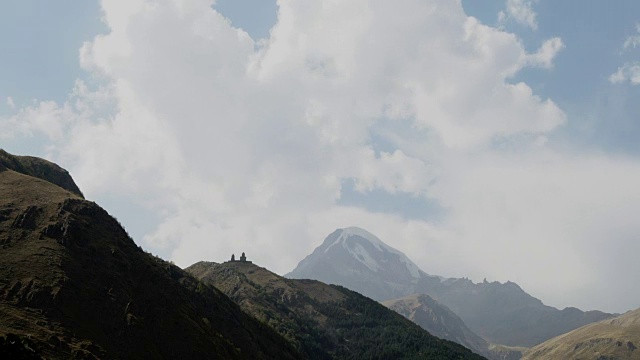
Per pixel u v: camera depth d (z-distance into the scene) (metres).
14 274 130.62
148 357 138.25
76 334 124.31
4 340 100.44
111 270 156.12
